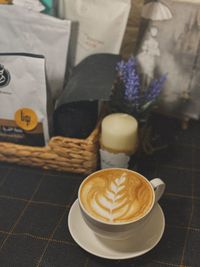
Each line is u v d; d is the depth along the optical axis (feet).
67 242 1.27
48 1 1.64
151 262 1.20
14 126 1.53
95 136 1.46
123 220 1.09
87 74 1.56
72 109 1.45
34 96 1.44
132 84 1.54
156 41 1.69
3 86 1.45
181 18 1.60
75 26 1.71
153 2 1.62
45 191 1.50
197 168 1.61
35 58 1.39
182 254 1.22
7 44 1.67
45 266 1.19
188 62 1.68
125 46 1.84
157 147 1.73
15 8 1.57
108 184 1.22
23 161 1.60
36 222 1.36
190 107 1.79
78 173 1.57
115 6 1.61
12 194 1.49
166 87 1.78
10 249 1.25
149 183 1.21
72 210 1.31
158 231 1.24
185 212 1.39
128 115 1.52
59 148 1.48
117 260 1.20
